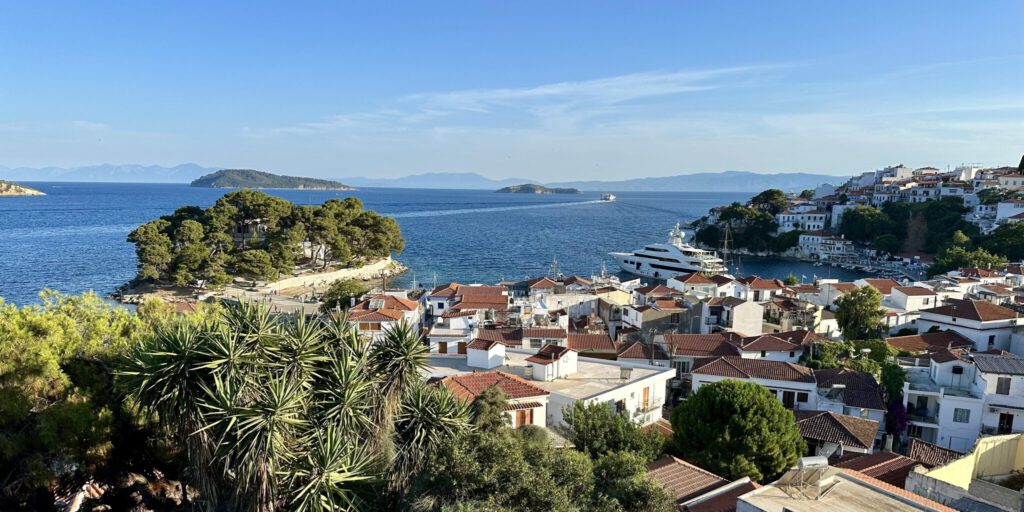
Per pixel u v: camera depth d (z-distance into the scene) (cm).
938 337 7481
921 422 5144
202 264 12494
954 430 5031
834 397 5331
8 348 2814
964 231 18575
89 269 14825
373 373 2795
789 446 3847
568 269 17475
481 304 8931
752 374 5559
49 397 2967
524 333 6331
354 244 15675
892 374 5516
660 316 8825
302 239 14388
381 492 2545
